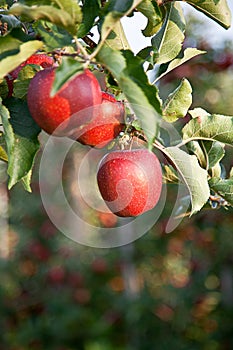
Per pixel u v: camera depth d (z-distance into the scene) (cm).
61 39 156
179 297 814
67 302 834
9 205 900
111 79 187
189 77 782
